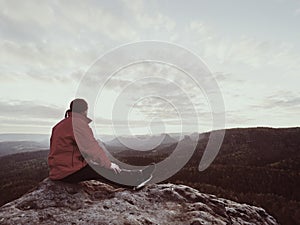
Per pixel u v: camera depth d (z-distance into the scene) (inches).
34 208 123.1
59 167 131.5
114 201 135.3
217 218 131.0
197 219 121.6
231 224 130.2
